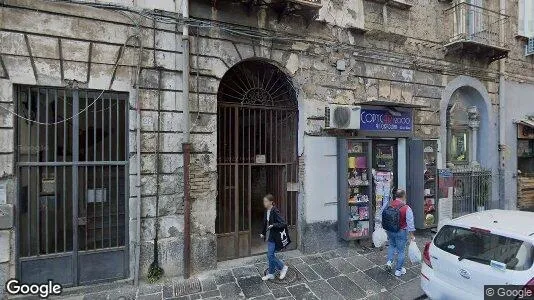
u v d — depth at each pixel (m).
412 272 6.16
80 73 5.21
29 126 5.08
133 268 5.52
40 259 5.07
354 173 7.39
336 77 7.39
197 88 6.01
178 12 5.86
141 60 5.57
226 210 6.67
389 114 7.98
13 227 4.90
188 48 5.83
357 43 7.68
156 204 5.70
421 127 8.64
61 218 5.26
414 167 8.20
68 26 5.12
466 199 9.48
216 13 6.19
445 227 4.72
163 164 5.75
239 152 6.81
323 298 5.21
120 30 5.45
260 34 6.54
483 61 9.65
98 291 5.27
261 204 7.28
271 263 5.72
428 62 8.72
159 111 5.72
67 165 5.26
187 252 5.74
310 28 7.10
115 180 5.58
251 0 6.22
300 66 6.99
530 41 10.54
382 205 7.88
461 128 9.81
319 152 7.15
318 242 7.08
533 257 3.69
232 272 6.01
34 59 4.94
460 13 9.24
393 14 8.18
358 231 7.32
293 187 7.20
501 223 4.34
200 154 6.05
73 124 5.27
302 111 7.05
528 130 10.55
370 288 5.57
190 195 5.92
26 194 5.07
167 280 5.66
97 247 5.46
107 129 5.53
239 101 6.80
